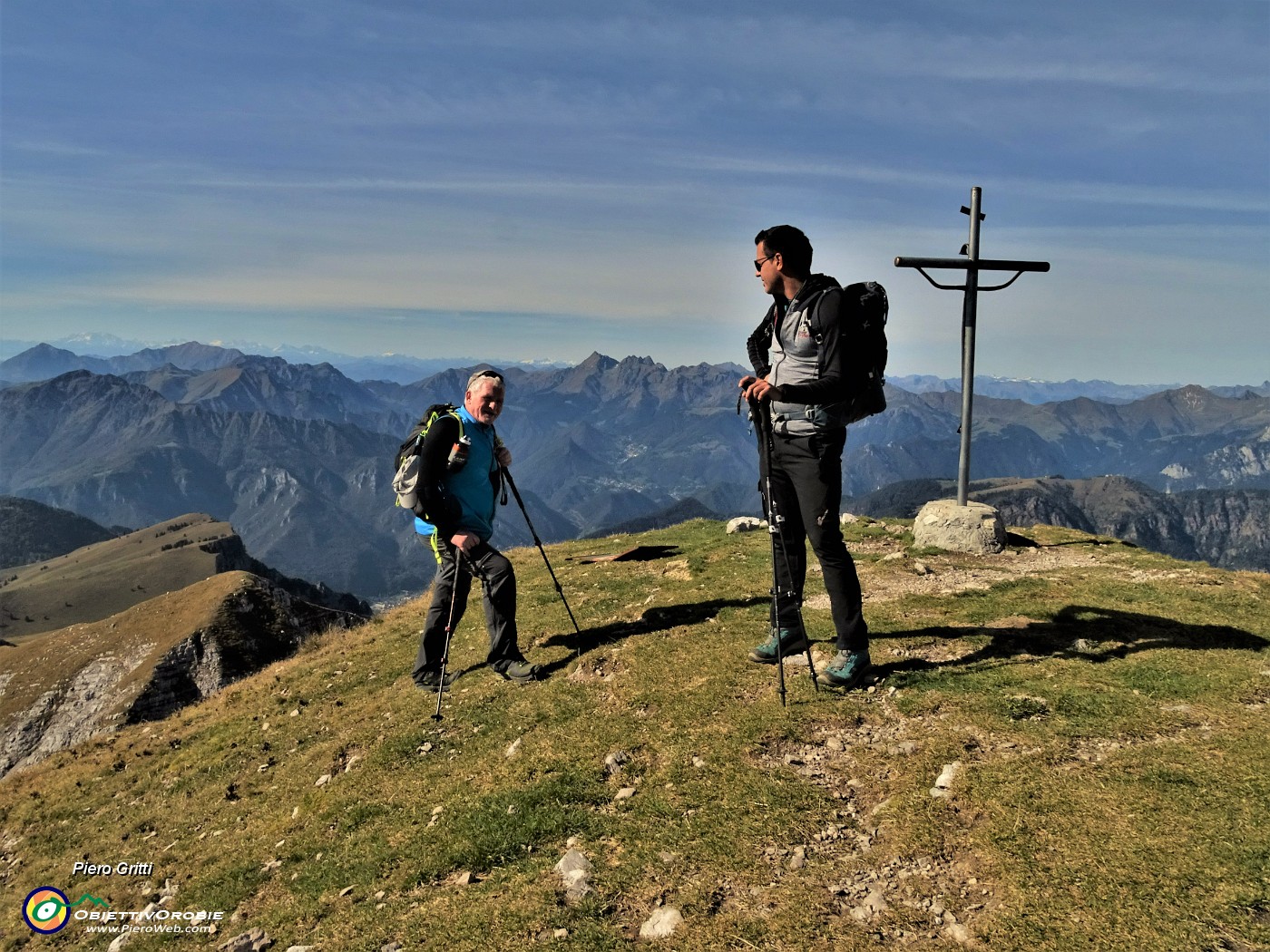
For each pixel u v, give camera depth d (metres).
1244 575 11.57
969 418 14.73
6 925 8.30
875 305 6.57
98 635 79.06
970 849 4.96
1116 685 7.06
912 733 6.57
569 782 6.80
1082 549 14.41
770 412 7.14
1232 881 4.30
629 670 9.13
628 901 5.12
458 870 6.07
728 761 6.54
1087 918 4.21
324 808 8.10
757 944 4.46
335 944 5.57
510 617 9.62
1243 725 6.06
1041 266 12.98
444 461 8.97
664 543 19.66
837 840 5.36
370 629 18.09
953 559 13.88
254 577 80.75
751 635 9.66
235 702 15.11
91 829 10.85
